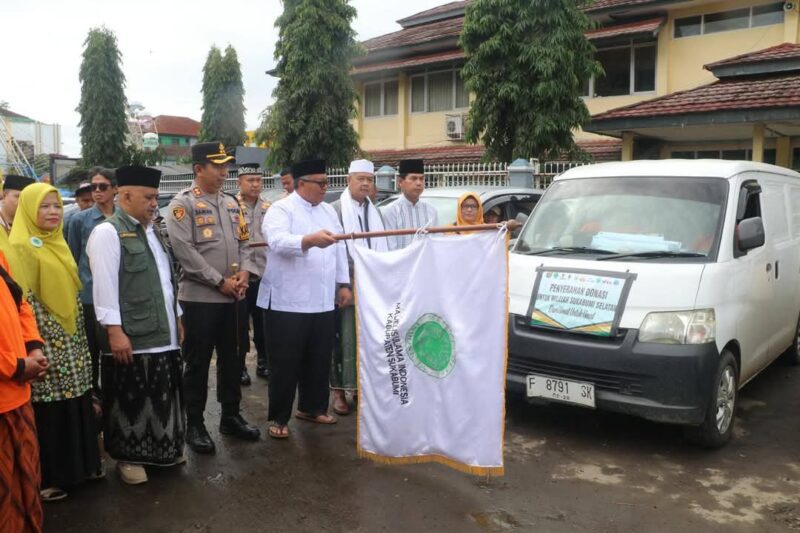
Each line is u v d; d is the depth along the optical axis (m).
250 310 6.21
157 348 3.95
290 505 3.74
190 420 4.51
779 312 5.67
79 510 3.69
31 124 34.59
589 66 12.62
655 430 4.89
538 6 12.16
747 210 5.18
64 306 3.66
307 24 14.93
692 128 12.00
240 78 24.31
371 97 21.05
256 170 6.15
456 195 7.25
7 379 2.77
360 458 4.39
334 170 14.65
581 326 4.48
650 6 15.45
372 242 5.18
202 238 4.41
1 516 2.77
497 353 3.57
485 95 12.77
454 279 3.68
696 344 4.24
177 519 3.59
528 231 5.49
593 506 3.72
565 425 4.99
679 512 3.65
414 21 22.16
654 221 4.97
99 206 5.05
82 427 3.86
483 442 3.62
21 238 3.57
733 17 15.09
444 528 3.48
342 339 5.19
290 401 4.70
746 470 4.21
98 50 22.84
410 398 3.83
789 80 11.49
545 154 12.64
